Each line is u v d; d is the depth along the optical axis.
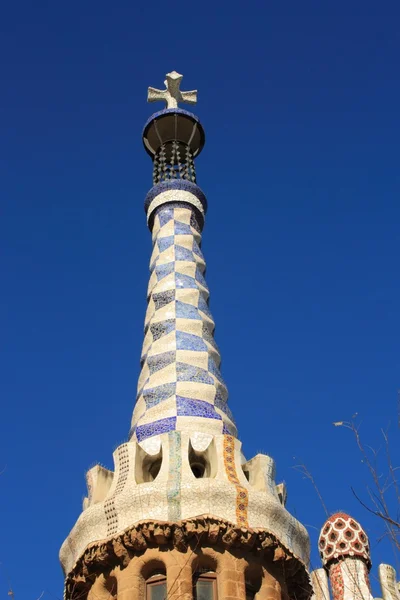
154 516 17.73
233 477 18.59
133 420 20.73
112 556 17.83
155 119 27.03
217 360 21.86
